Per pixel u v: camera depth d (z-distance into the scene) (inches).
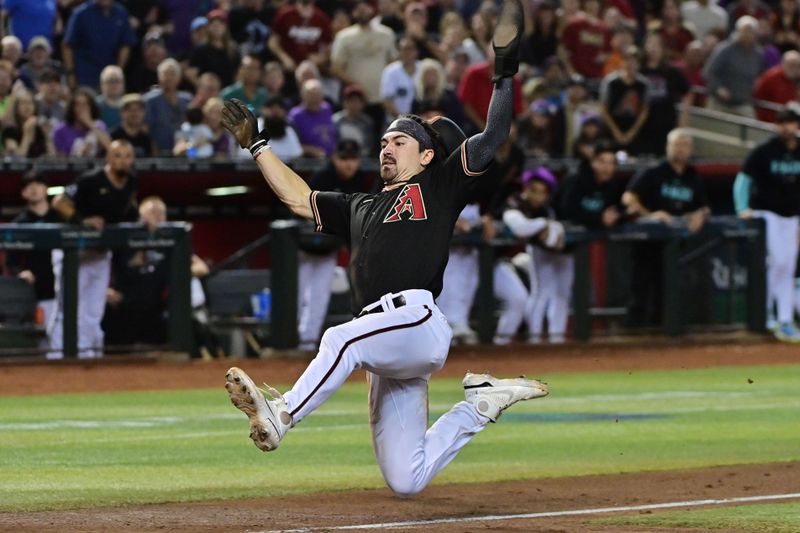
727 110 3240.7
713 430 1467.8
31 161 2257.6
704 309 2544.3
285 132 2464.3
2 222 2332.7
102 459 1231.5
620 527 839.7
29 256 2057.1
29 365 2070.6
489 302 2351.1
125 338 2127.2
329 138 2556.6
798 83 3189.0
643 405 1726.1
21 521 876.6
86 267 2078.0
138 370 2075.5
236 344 2273.6
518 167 2351.1
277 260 2220.7
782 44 3550.7
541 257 2389.3
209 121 2472.9
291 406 809.5
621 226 2444.6
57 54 2751.0
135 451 1286.9
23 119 2330.2
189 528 844.6
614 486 1056.2
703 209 2532.0
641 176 2506.2
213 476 1124.5
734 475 1119.6
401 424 877.8
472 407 899.4
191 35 2874.0
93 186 2082.9
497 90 861.2
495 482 1086.4
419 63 2714.1
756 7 3622.0
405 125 879.1
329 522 872.3
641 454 1274.6
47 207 2139.5
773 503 957.2
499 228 2345.0
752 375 2123.5
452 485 1067.3
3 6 2706.7
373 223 868.6
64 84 2578.7
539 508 940.6
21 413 1611.7
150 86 2652.6
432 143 885.8
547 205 2386.8
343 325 840.9
